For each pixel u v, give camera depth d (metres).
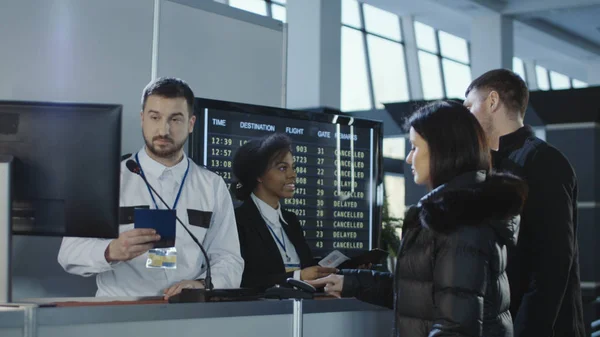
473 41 12.64
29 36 2.88
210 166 3.20
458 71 14.13
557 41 14.66
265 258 3.04
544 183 2.63
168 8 3.30
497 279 2.00
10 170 2.03
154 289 2.69
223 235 2.82
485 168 2.08
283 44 3.81
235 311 2.23
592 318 8.52
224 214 2.85
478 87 2.84
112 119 2.13
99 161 2.12
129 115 3.15
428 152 2.09
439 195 1.96
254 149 3.12
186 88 2.74
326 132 3.56
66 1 2.97
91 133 2.12
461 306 1.88
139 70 3.19
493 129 2.82
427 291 2.00
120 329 2.03
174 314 2.12
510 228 1.98
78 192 2.12
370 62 12.24
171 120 2.68
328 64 9.21
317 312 2.44
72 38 2.98
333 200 3.57
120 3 3.13
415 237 2.05
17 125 2.11
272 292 2.47
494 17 12.48
